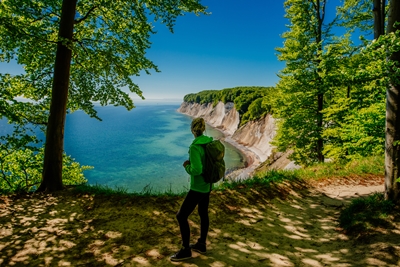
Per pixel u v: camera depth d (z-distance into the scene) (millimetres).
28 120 7828
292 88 13406
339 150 11109
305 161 14766
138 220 4344
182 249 3059
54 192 6188
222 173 2979
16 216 4617
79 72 8602
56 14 6824
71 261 3139
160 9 7234
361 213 4152
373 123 8758
